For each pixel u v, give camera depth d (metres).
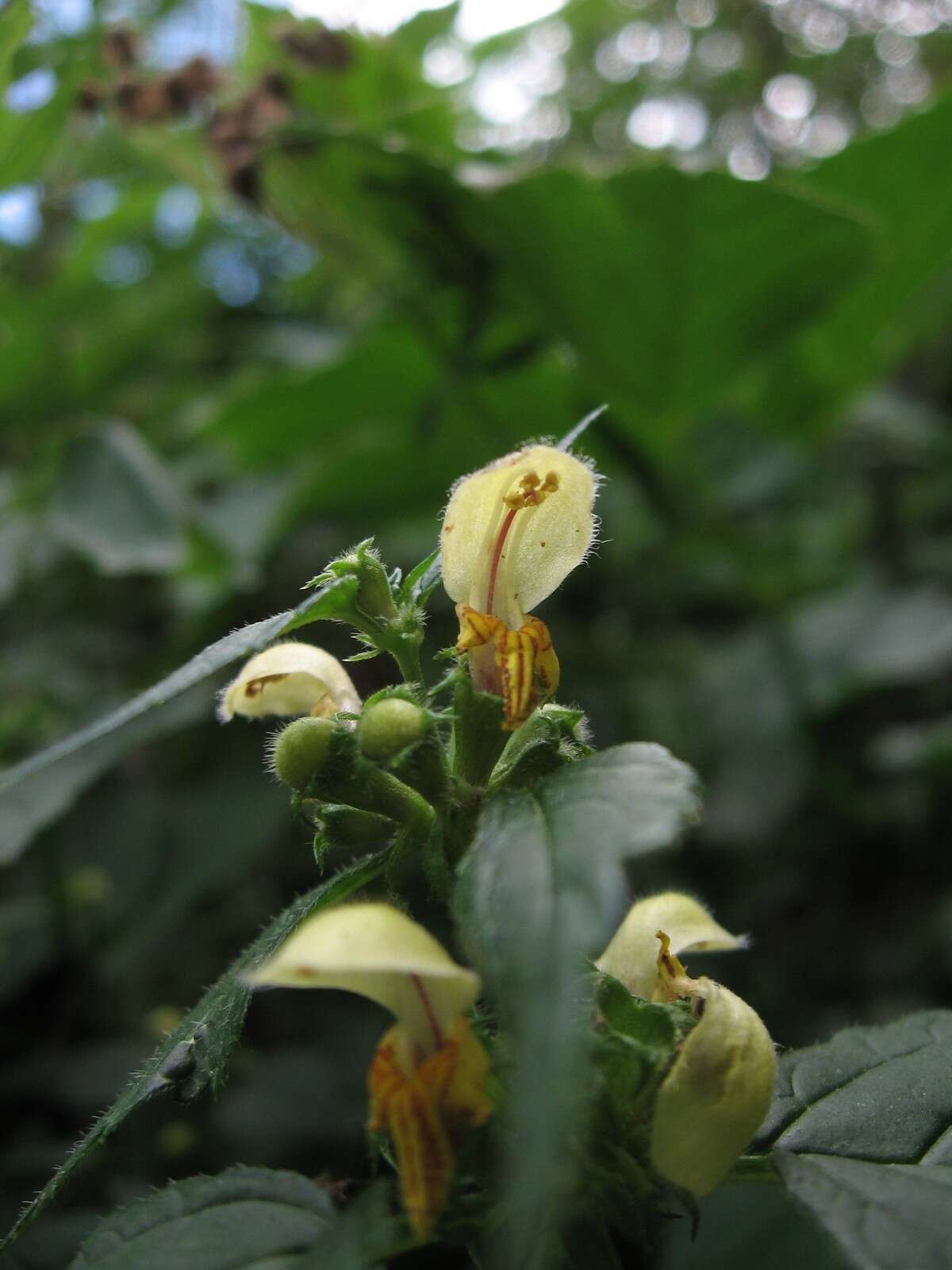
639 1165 0.05
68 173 0.19
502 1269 0.05
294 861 0.18
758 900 0.18
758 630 0.20
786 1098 0.06
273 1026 0.17
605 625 0.21
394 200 0.15
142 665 0.18
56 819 0.14
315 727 0.06
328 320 0.25
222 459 0.22
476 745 0.06
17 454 0.21
